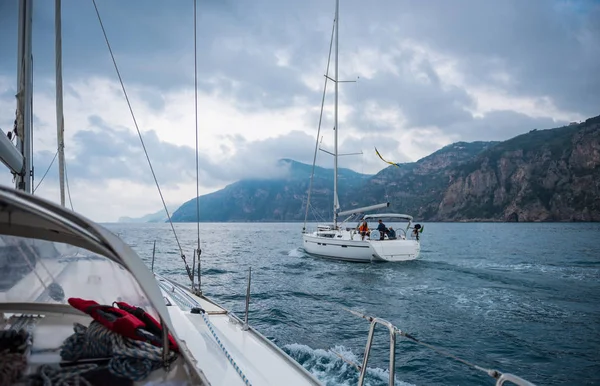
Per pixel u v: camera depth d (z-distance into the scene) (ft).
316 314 33.76
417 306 38.29
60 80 16.58
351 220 82.02
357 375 20.11
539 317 34.12
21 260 8.39
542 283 52.54
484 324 31.73
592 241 148.97
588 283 52.44
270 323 30.48
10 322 8.97
